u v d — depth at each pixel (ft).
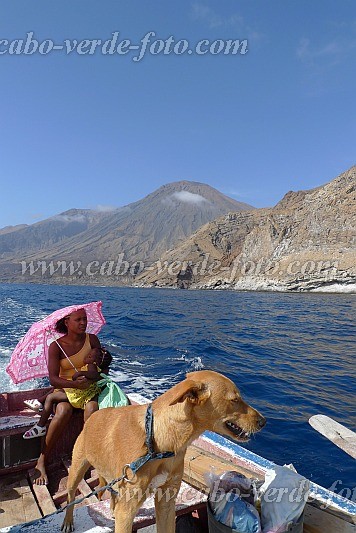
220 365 49.08
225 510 9.67
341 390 38.93
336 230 331.57
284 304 176.65
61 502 14.33
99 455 10.41
